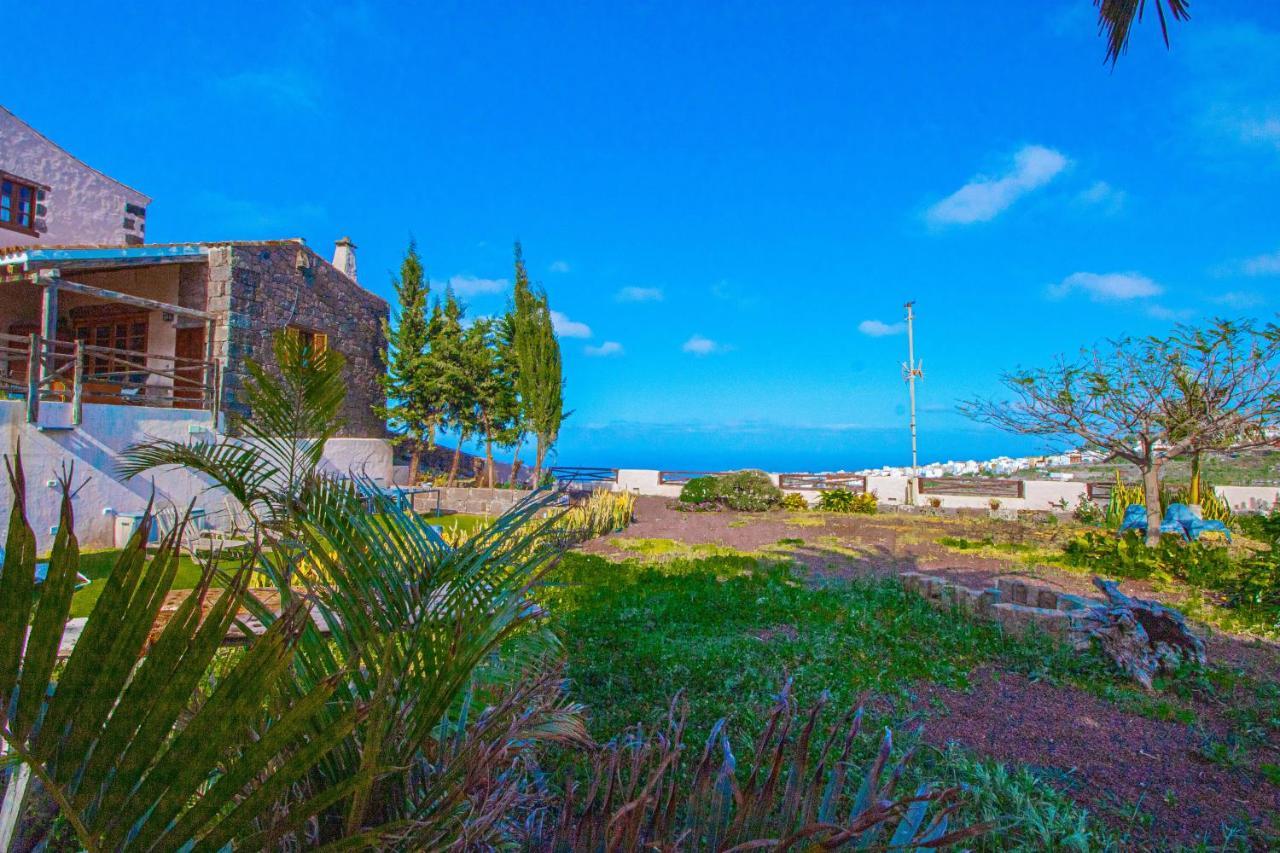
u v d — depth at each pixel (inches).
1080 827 116.5
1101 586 246.5
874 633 242.4
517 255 759.1
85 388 492.7
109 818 35.1
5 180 561.6
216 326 543.8
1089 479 810.2
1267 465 664.4
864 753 146.0
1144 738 161.3
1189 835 120.2
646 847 63.1
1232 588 314.0
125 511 391.5
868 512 756.0
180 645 35.3
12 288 581.6
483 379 764.6
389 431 757.3
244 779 38.7
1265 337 382.0
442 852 56.6
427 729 59.0
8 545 30.5
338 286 673.6
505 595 70.0
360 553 65.4
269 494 92.1
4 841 42.1
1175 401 427.8
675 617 266.4
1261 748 155.8
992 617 256.5
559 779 117.1
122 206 649.6
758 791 66.8
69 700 32.8
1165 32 149.8
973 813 121.6
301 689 63.1
